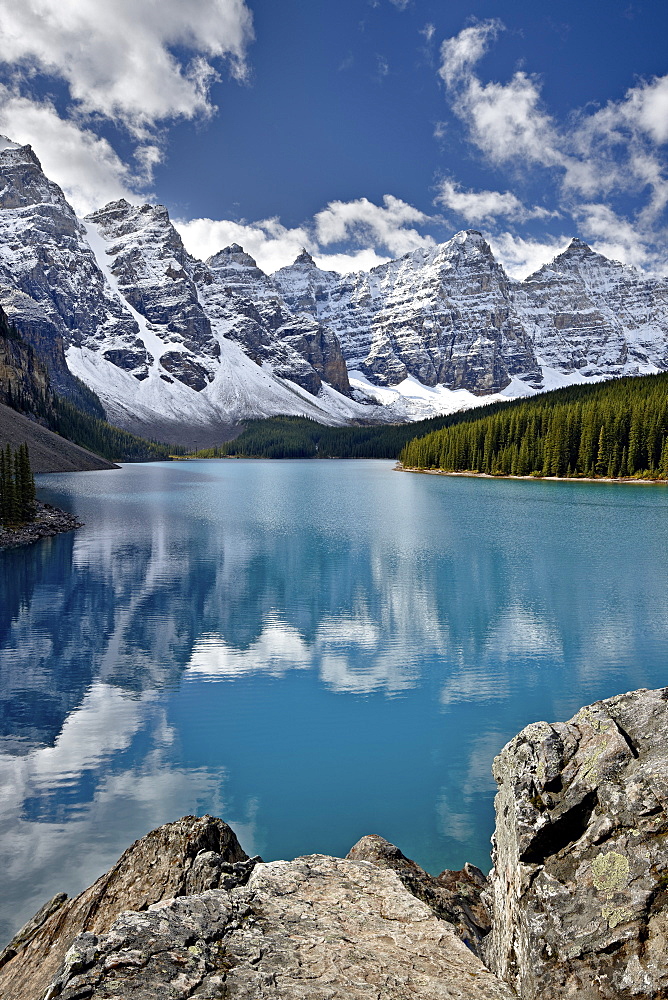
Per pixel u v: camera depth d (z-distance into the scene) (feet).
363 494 392.06
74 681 87.10
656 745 24.18
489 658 96.73
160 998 16.55
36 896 43.11
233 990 17.20
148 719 74.84
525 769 26.04
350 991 17.54
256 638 106.73
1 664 94.07
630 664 93.81
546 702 79.77
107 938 19.21
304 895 23.50
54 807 55.11
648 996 17.28
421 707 78.28
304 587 143.33
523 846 23.25
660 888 19.35
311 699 80.59
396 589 141.18
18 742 68.54
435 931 21.45
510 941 22.74
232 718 74.84
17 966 27.71
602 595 135.54
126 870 32.32
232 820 53.01
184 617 119.65
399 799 56.70
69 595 136.15
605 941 19.10
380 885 24.58
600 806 22.84
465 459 584.40
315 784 59.41
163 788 58.80
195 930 20.20
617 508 298.35
